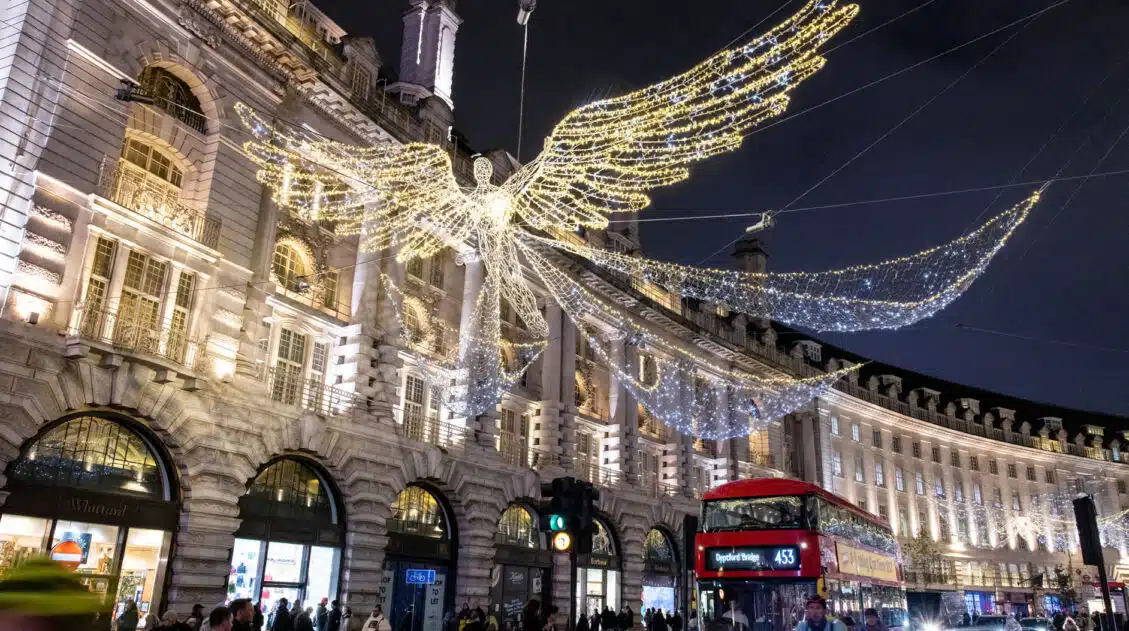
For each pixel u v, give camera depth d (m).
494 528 28.39
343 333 24.77
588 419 36.22
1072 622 22.31
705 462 44.03
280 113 23.17
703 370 44.81
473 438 28.55
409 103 29.23
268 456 20.92
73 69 17.70
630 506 35.81
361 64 26.16
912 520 56.91
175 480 18.92
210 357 19.56
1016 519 63.69
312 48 23.89
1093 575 60.12
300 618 19.38
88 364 16.94
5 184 16.31
